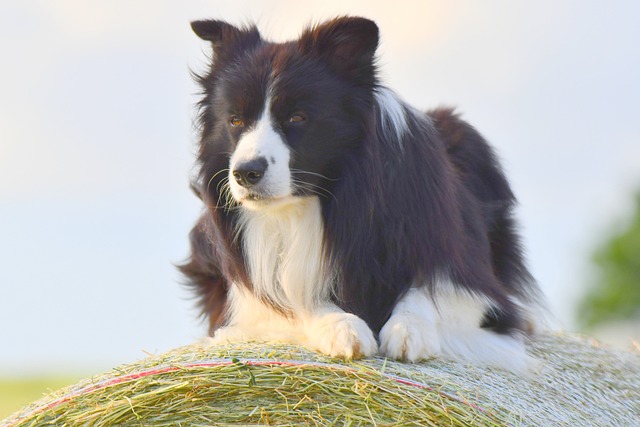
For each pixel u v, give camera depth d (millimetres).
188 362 9242
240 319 11188
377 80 10320
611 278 36312
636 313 36094
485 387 9398
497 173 12898
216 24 10945
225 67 10641
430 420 8711
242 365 9023
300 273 10508
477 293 10664
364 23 10125
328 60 10203
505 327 10930
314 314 10375
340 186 10234
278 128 9945
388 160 10266
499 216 12586
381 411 8773
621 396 10734
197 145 10867
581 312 36688
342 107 10133
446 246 10438
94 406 9195
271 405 8953
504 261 12523
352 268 10281
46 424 9250
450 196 10719
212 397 9031
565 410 9758
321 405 8844
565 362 11023
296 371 8984
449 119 12812
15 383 28172
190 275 12414
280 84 9938
